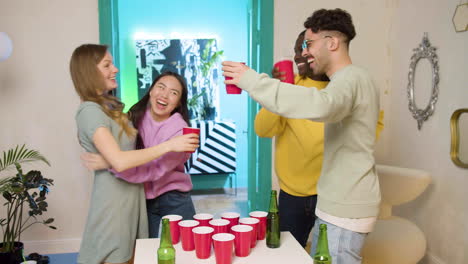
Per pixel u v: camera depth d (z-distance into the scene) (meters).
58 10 3.10
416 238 2.43
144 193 1.91
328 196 1.45
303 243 2.14
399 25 3.20
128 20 5.18
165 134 1.91
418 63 2.92
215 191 5.41
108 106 1.76
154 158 1.63
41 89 3.14
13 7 3.06
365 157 1.42
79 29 3.12
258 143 3.42
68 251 3.26
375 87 1.43
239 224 1.47
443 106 2.64
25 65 3.11
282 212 2.12
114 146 1.63
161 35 5.26
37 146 3.18
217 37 5.35
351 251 1.41
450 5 2.54
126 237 1.77
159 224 1.99
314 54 1.45
